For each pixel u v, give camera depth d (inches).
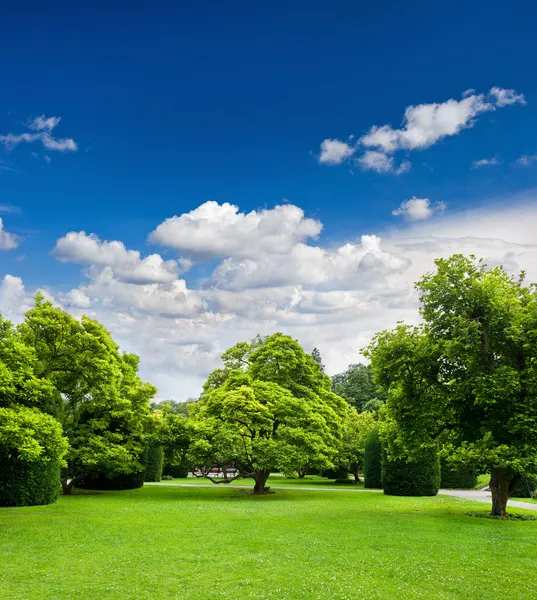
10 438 684.7
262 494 1304.1
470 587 421.4
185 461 1354.6
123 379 1334.9
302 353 1569.9
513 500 1237.1
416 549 564.1
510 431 765.3
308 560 511.5
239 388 1314.0
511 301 821.2
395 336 916.6
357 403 3169.3
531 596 400.2
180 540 613.3
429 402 850.8
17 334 906.7
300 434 1242.0
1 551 546.9
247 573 461.7
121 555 530.9
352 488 1600.6
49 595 396.2
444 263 886.4
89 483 1469.0
